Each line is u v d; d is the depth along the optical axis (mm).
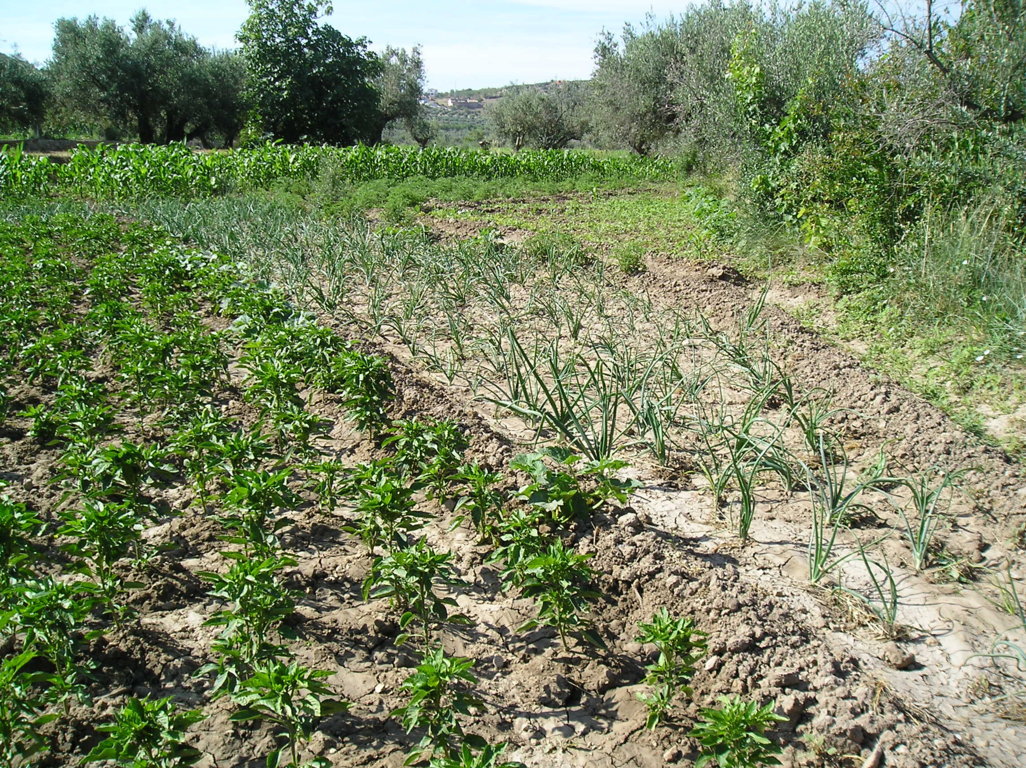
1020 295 7641
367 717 3414
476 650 3865
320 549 4668
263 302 8219
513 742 3320
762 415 6371
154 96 44656
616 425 6199
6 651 3607
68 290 9445
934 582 4312
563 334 8391
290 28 35375
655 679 3428
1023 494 4953
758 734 2988
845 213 10211
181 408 6102
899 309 8461
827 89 11828
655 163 27297
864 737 3182
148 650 3750
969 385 6754
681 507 5082
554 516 4566
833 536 4258
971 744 3230
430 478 4984
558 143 49156
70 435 5277
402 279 10914
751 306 8875
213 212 15531
